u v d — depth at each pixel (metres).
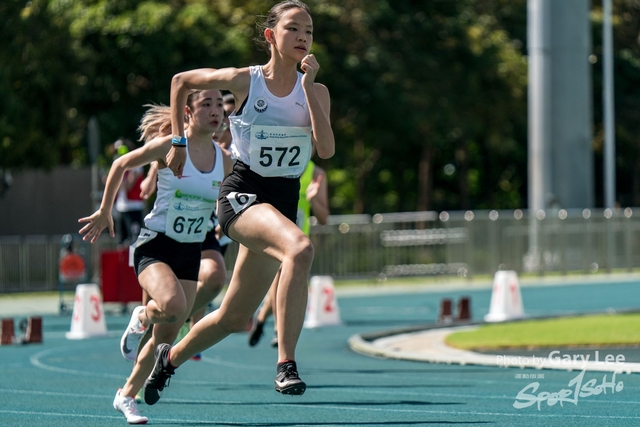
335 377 31.08
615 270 89.38
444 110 117.56
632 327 41.31
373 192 156.62
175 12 97.25
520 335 40.09
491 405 24.42
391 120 114.94
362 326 51.25
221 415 23.44
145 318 22.41
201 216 22.84
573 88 95.00
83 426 22.00
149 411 24.23
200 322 20.44
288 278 18.03
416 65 114.50
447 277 81.38
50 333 48.75
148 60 92.56
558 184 95.12
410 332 46.06
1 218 84.38
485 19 128.88
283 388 17.94
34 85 84.81
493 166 158.00
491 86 121.44
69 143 99.44
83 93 92.44
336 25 109.94
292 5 18.81
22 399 26.86
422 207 136.38
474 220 82.56
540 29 95.50
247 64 99.50
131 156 22.30
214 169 22.88
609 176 103.94
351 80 111.06
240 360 36.84
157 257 22.62
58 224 85.38
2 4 82.75
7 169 85.69
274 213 18.66
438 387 28.11
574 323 44.44
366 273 78.62
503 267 83.75
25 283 70.19
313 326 51.00
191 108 22.72
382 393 27.09
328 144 18.75
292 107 18.98
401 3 115.06
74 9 93.50
